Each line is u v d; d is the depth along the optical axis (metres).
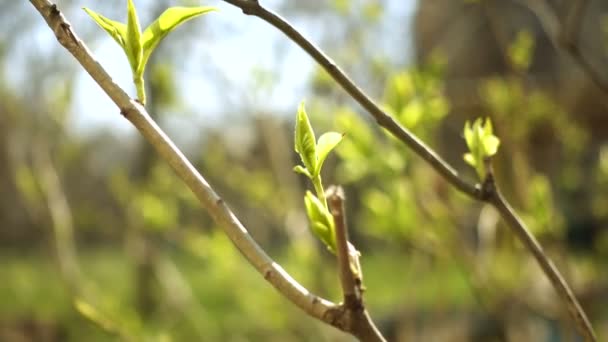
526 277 1.03
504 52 0.90
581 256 1.30
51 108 1.23
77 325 1.38
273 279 0.37
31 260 2.08
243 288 1.18
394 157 0.77
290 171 1.20
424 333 1.14
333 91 1.05
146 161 1.37
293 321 1.16
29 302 1.67
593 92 1.51
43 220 1.08
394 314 1.29
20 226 2.30
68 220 1.06
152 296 1.27
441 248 0.88
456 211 0.94
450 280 1.47
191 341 1.22
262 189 1.20
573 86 1.54
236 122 1.37
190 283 1.49
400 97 0.65
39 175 1.10
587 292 1.03
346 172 0.96
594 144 1.51
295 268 1.09
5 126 1.23
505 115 0.91
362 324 0.36
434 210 0.88
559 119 1.09
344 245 0.36
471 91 1.37
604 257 1.17
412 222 0.84
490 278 0.92
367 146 0.77
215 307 1.40
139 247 1.25
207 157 1.31
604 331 1.08
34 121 1.25
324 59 0.43
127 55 0.39
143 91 0.39
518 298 0.98
